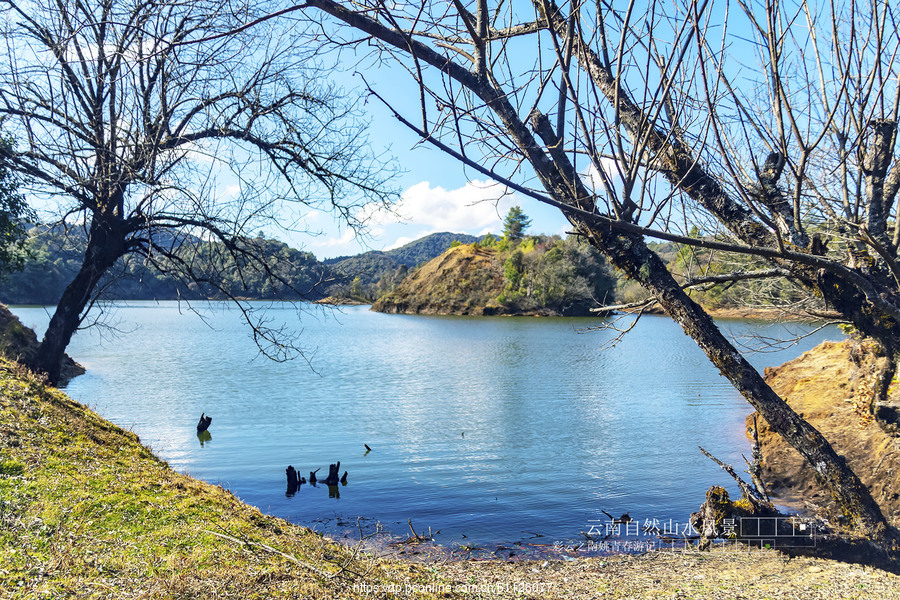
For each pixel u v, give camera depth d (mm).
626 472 13969
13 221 13445
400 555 8828
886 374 12023
